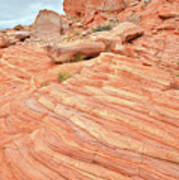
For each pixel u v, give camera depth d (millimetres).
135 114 4680
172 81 6121
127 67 6918
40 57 12859
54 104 5629
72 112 5055
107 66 7316
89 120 4641
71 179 3293
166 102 5031
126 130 4219
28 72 11102
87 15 29469
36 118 5238
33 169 3598
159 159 3510
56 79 8984
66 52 10445
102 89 6000
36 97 6504
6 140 4629
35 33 23219
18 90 8891
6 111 6207
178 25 12961
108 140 3979
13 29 29734
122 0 27578
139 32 12680
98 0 28438
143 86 5918
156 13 16109
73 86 6566
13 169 3684
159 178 3137
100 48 10438
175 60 9211
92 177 3275
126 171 3301
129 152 3686
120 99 5363
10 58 13398
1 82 11164
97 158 3619
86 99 5508
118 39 10719
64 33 23656
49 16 22672
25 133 4875
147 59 9938
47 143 4152
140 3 24281
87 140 4047
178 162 3441
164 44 11289
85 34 16797
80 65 9406
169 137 3910
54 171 3494
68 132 4375
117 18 24750
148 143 3818
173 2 15445
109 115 4711
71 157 3717
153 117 4527
